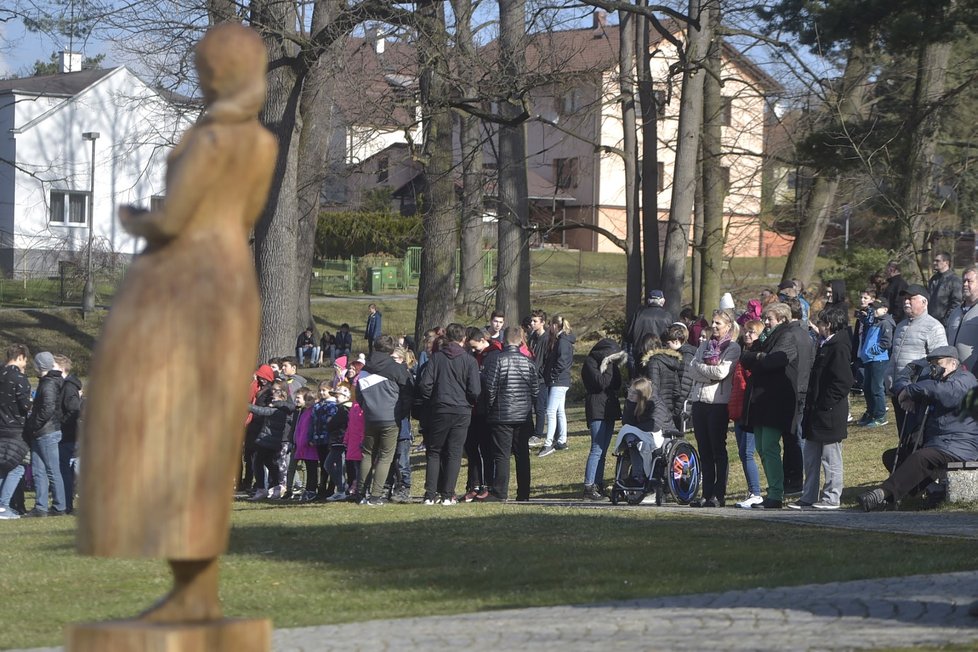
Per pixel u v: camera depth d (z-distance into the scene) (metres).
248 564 10.40
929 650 6.01
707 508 14.07
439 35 25.30
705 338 16.12
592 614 7.46
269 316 27.30
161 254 3.75
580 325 39.94
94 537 3.60
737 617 7.15
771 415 13.68
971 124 31.25
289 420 17.97
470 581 9.21
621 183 68.62
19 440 16.33
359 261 61.41
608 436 16.22
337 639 6.92
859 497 13.20
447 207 30.47
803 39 26.20
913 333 15.29
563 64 27.16
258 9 24.70
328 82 27.66
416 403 16.05
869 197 34.19
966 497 12.98
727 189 37.47
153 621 3.68
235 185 3.79
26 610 8.60
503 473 15.89
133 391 3.61
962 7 22.56
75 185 57.81
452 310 31.05
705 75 30.97
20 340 46.03
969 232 34.28
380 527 12.76
